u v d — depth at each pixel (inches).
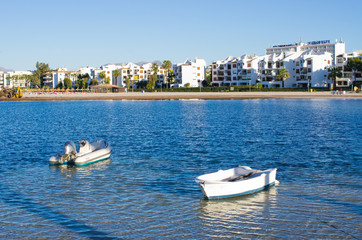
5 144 1724.9
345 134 1929.1
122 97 6417.3
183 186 995.9
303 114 3127.5
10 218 781.9
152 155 1411.2
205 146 1596.9
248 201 871.7
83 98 6417.3
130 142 1736.0
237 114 3206.2
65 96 6948.8
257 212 803.4
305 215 781.9
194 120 2743.6
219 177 947.3
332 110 3496.6
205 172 1142.3
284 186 982.4
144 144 1670.8
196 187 986.1
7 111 3939.5
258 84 6963.6
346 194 907.4
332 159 1305.4
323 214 784.9
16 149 1589.6
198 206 843.4
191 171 1155.9
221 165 1235.2
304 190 944.3
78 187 1000.2
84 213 807.1
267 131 2080.5
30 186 1013.2
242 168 986.1
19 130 2274.9
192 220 765.3
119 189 977.5
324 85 6801.2
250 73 7662.4
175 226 737.0
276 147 1560.0
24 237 692.7
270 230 713.6
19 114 3528.5
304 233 698.8
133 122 2664.9
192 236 693.3
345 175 1081.4
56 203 872.9
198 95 6515.8
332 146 1567.4
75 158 1251.2
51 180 1073.5
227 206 840.9
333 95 5777.6
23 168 1225.4
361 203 844.0
